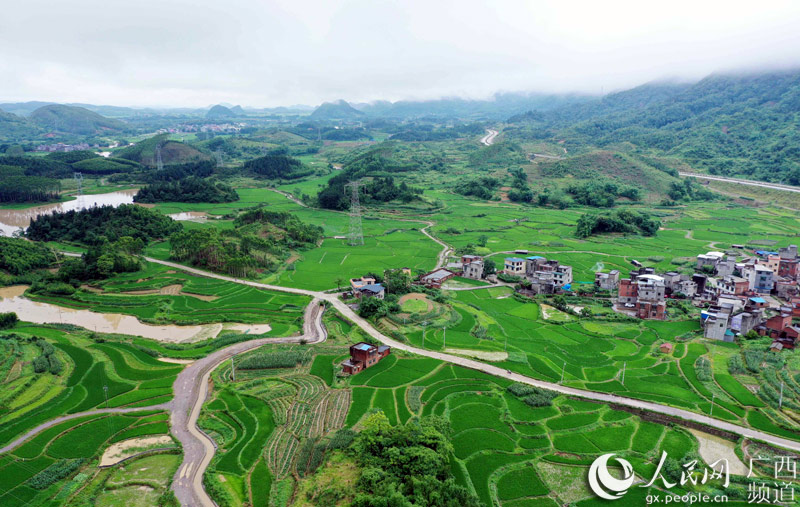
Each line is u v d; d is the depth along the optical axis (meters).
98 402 113.25
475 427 101.06
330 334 152.38
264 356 133.12
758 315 144.62
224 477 87.88
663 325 155.00
